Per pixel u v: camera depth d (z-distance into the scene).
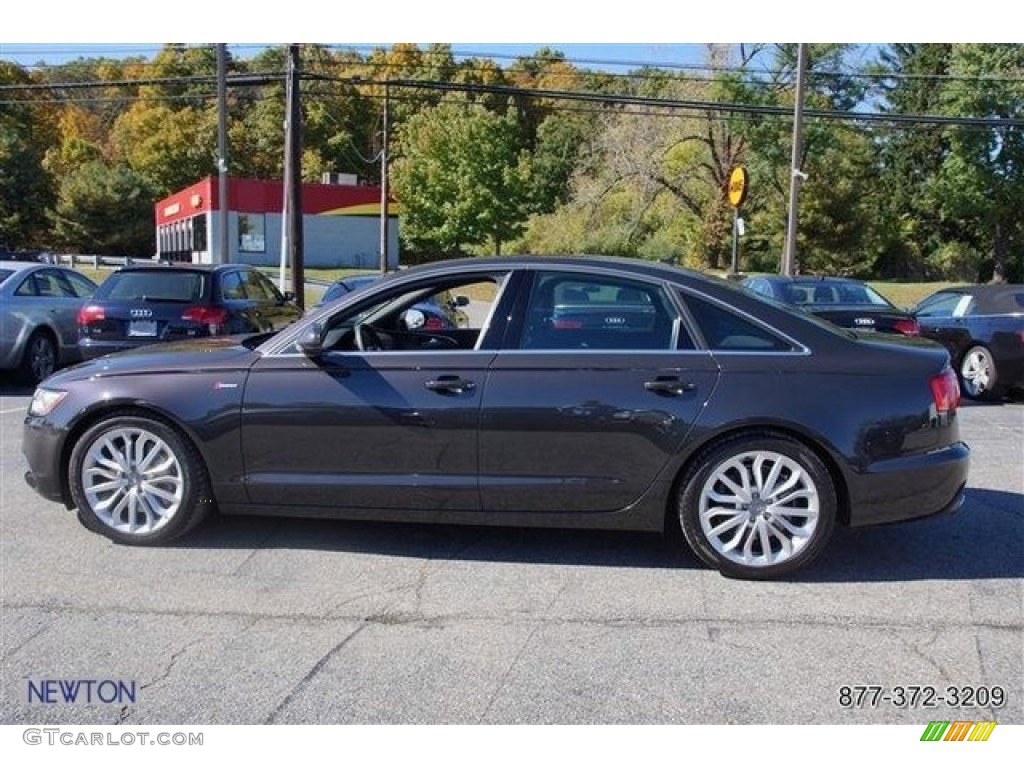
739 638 3.74
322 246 51.59
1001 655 3.60
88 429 4.78
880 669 3.48
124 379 4.73
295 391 4.56
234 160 70.12
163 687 3.33
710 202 39.69
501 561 4.66
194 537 4.99
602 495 4.42
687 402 4.33
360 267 51.81
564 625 3.87
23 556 4.68
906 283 42.16
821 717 3.14
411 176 56.19
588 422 4.36
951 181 45.72
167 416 4.65
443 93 61.72
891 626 3.87
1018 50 42.19
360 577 4.41
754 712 3.17
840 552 4.83
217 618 3.93
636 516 4.45
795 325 4.45
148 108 71.69
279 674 3.43
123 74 70.88
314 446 4.56
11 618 3.92
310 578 4.40
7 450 7.29
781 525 4.36
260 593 4.20
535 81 62.06
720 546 4.38
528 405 4.38
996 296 11.01
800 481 4.34
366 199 52.34
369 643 3.69
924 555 4.78
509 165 54.94
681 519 4.41
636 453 4.36
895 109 51.09
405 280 4.63
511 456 4.43
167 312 9.74
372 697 3.26
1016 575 4.49
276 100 68.25
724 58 36.16
